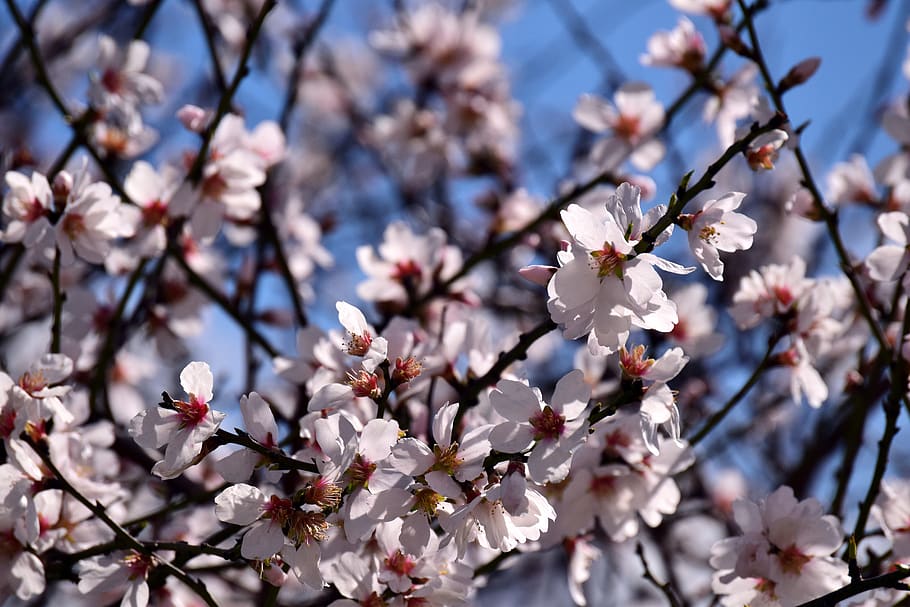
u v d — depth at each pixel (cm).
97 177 671
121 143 615
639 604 784
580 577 471
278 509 324
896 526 420
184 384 336
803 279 483
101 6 910
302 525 320
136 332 638
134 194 536
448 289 584
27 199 444
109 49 555
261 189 614
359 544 363
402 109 880
